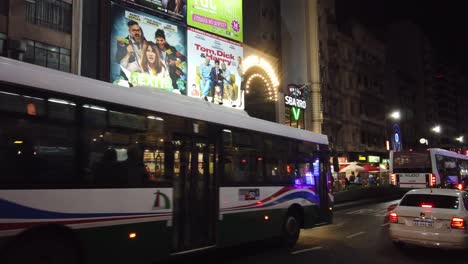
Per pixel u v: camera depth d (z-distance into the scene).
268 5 43.78
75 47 21.30
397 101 69.75
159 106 7.55
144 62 24.47
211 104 9.16
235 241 9.05
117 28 23.27
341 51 51.50
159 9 25.77
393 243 10.52
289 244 10.92
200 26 28.56
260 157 10.05
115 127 6.66
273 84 36.31
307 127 42.47
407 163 30.03
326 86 46.97
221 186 8.77
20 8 19.45
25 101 5.53
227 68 30.36
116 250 6.49
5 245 5.14
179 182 7.79
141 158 7.04
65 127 5.95
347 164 36.53
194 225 8.04
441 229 9.45
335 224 15.92
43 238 5.63
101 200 6.29
